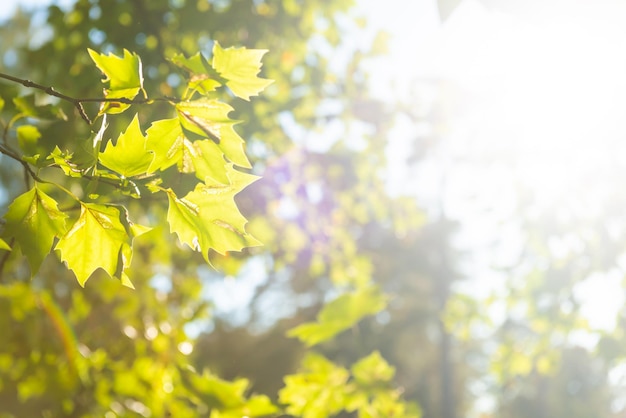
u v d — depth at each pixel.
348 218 7.29
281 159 6.21
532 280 7.23
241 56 1.51
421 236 19.11
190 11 4.73
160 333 4.78
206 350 18.16
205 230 1.52
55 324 4.55
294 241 6.81
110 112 1.52
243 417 3.65
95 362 4.53
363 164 6.88
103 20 4.60
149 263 5.29
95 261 1.53
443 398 22.02
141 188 1.50
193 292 5.58
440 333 22.30
